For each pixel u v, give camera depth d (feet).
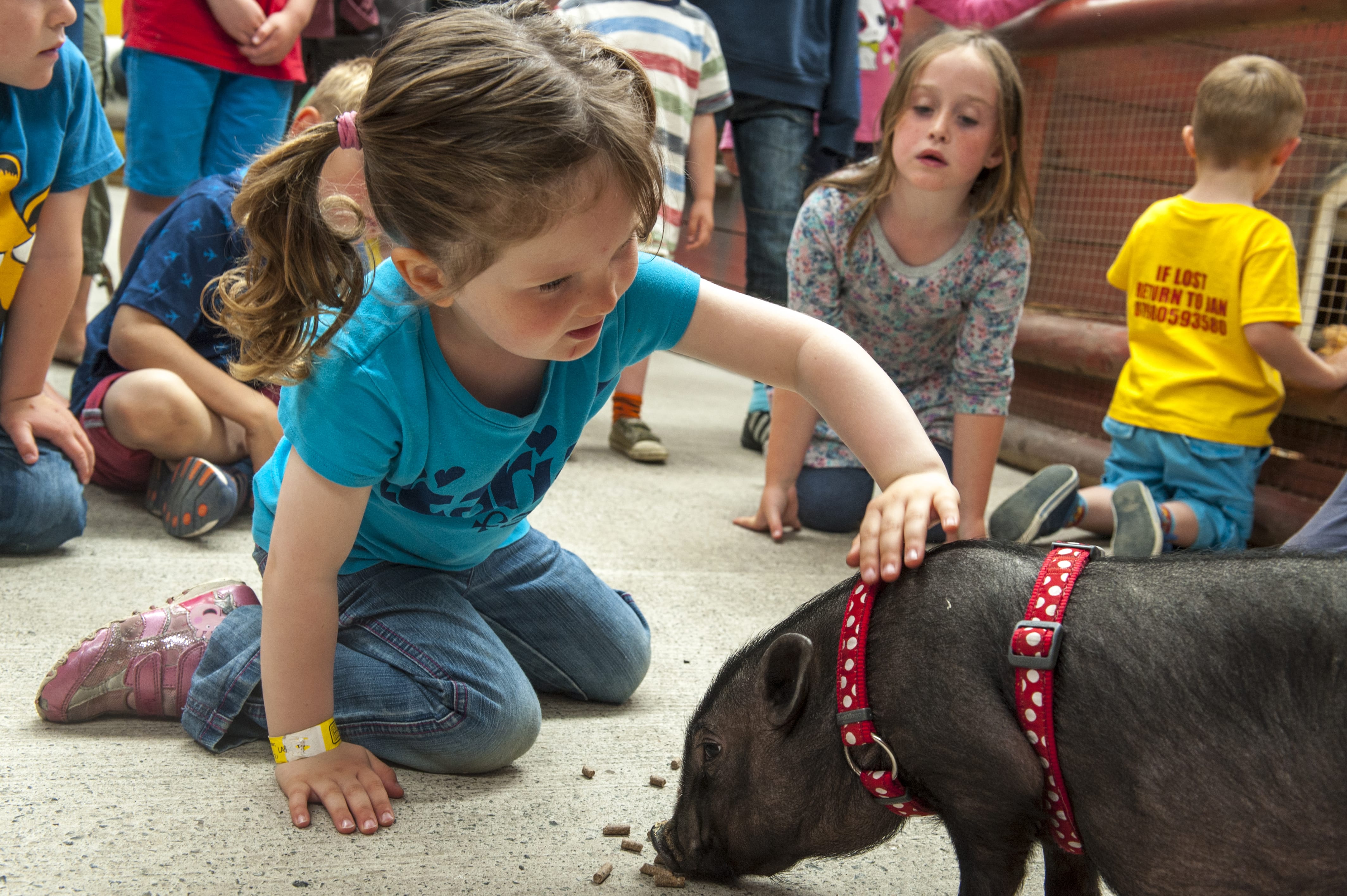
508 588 7.02
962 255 10.96
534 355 4.83
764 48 15.19
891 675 4.39
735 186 23.67
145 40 12.66
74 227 9.02
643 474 13.50
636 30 13.58
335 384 5.32
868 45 16.98
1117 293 15.26
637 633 7.32
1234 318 11.22
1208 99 11.49
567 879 5.23
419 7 16.06
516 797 6.02
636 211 4.58
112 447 10.53
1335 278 12.98
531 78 4.36
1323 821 3.65
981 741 4.15
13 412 8.96
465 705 6.03
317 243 5.07
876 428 5.51
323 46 16.93
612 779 6.29
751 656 5.11
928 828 6.03
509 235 4.41
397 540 6.55
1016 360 15.49
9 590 8.21
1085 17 14.89
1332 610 3.72
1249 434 11.27
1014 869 4.32
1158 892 4.01
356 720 6.09
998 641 4.23
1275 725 3.72
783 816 4.89
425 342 5.47
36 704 6.52
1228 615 3.89
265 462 10.35
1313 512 11.62
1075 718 4.02
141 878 4.95
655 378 21.12
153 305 10.14
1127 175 15.21
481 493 6.10
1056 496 11.02
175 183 13.10
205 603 6.75
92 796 5.63
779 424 11.34
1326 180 13.00
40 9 7.82
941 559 4.67
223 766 6.09
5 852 5.07
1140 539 10.69
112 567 8.88
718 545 10.88
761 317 5.98
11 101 8.42
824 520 11.77
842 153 16.25
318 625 5.69
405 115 4.49
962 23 16.83
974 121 10.18
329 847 5.34
